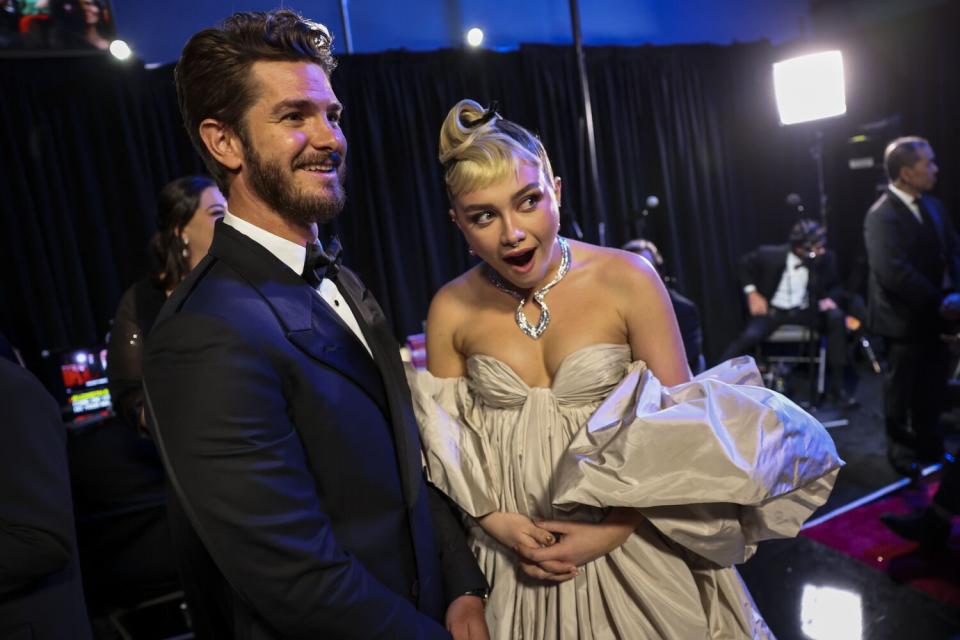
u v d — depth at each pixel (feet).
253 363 2.84
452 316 4.12
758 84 18.72
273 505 2.76
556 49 16.19
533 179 3.36
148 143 13.12
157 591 8.17
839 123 18.99
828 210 19.47
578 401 3.71
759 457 3.15
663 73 17.57
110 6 12.61
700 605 3.64
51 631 3.72
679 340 3.77
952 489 8.21
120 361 6.72
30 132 12.16
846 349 15.01
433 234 15.43
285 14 3.21
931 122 17.62
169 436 2.74
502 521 3.67
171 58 13.25
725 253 18.57
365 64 14.71
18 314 12.16
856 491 10.73
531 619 3.77
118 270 13.06
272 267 3.23
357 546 3.20
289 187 3.11
